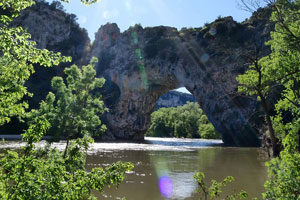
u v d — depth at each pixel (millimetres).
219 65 72688
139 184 16375
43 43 101812
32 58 5402
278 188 5781
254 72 12289
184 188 15602
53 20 106312
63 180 4062
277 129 9375
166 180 17953
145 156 33469
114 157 30312
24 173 3824
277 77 11148
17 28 5371
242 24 74312
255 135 64375
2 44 5004
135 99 94500
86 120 19172
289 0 8969
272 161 6566
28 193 3561
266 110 10469
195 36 86000
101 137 89250
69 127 17719
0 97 5410
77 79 20672
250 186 16141
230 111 70250
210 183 16984
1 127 61688
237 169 23562
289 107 9297
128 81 94562
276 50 11453
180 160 30250
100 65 105500
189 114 130125
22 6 5695
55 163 4500
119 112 93938
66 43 107938
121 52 100312
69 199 3773
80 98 19844
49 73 89562
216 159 31875
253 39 64188
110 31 107750
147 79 92812
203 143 75250
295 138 6668
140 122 95562
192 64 81188
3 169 4027
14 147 32406
